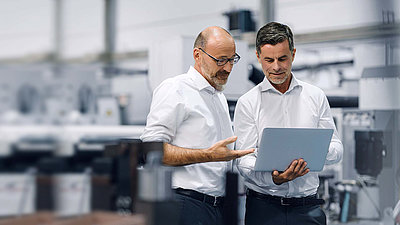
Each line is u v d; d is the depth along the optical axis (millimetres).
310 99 2449
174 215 1465
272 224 2359
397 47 4578
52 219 1306
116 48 7242
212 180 2197
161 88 2205
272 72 2307
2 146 1269
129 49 7473
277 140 2080
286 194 2367
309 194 2414
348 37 4434
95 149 1415
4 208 1232
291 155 2154
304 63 6152
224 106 2346
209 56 2168
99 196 1397
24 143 1304
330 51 5980
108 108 4695
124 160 1453
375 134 4270
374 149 4262
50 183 1316
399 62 4547
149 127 2131
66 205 1332
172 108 2127
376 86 4465
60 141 1372
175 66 3082
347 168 4391
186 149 2053
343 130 4445
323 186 4047
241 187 2566
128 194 1441
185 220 2098
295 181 2357
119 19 7395
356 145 4332
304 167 2186
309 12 6391
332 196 4180
